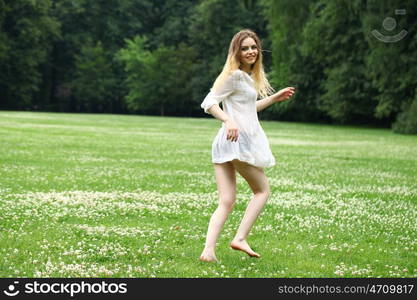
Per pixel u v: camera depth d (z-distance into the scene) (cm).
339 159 2141
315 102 6669
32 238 737
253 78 689
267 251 707
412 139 3741
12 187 1183
